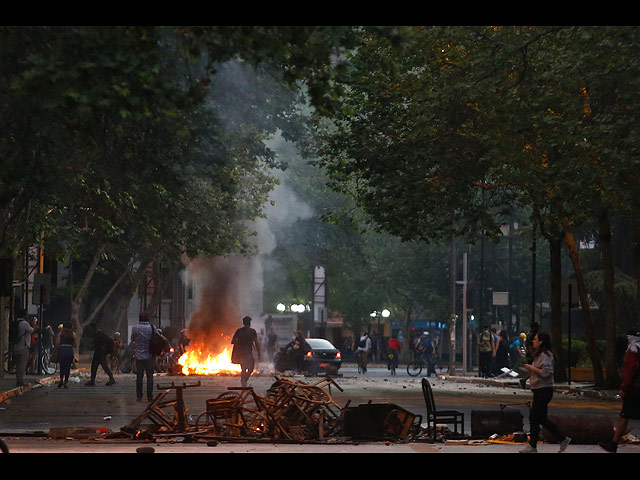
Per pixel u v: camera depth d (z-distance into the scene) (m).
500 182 51.69
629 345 24.91
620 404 48.84
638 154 40.16
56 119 22.73
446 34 42.41
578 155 41.69
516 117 41.94
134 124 32.47
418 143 48.66
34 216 59.88
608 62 39.28
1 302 59.50
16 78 21.69
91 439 26.53
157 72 22.50
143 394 49.06
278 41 22.42
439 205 51.88
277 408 27.44
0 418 35.50
